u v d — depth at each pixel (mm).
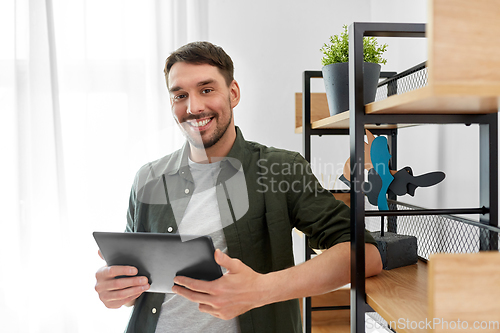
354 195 763
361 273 764
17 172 2078
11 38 2113
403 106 614
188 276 795
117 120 2117
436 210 797
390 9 1942
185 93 910
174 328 962
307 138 1477
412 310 667
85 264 2078
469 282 446
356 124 747
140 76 2141
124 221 1583
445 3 422
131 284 814
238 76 2219
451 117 769
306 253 1485
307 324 1504
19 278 2082
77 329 2072
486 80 427
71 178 2100
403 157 1728
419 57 1574
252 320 969
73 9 2129
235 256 1004
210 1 2191
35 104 2076
